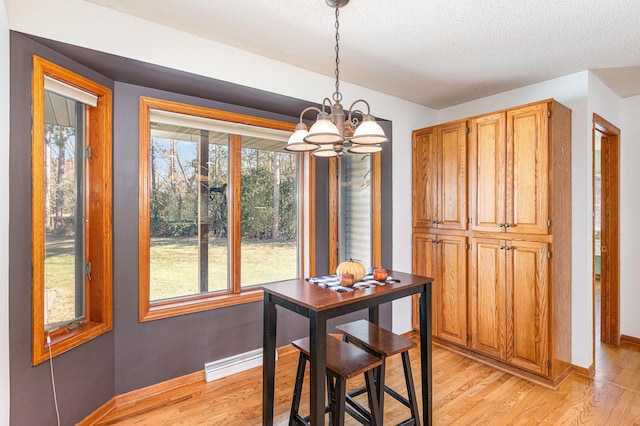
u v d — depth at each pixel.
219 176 2.82
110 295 2.18
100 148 2.13
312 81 2.73
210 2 1.81
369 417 1.75
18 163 1.63
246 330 2.82
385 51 2.39
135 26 1.94
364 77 2.87
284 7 1.85
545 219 2.48
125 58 1.92
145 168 2.34
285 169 3.21
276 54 2.43
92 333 2.04
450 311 3.13
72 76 1.91
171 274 2.59
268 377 1.88
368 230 3.38
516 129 2.64
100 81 2.12
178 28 2.07
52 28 1.70
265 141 3.07
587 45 2.29
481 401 2.31
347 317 3.37
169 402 2.30
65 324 1.99
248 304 2.83
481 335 2.88
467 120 2.97
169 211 2.57
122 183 2.25
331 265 3.36
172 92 2.46
